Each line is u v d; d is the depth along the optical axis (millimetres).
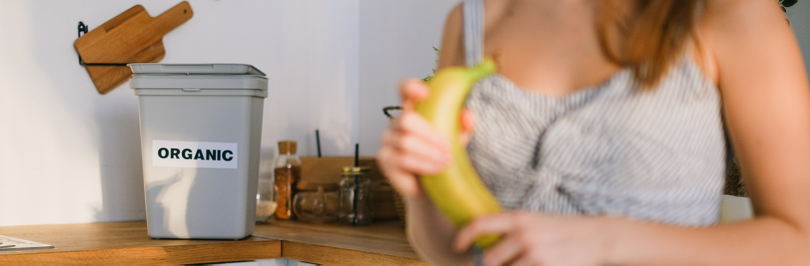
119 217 2051
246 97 1573
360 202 2006
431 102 497
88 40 1972
